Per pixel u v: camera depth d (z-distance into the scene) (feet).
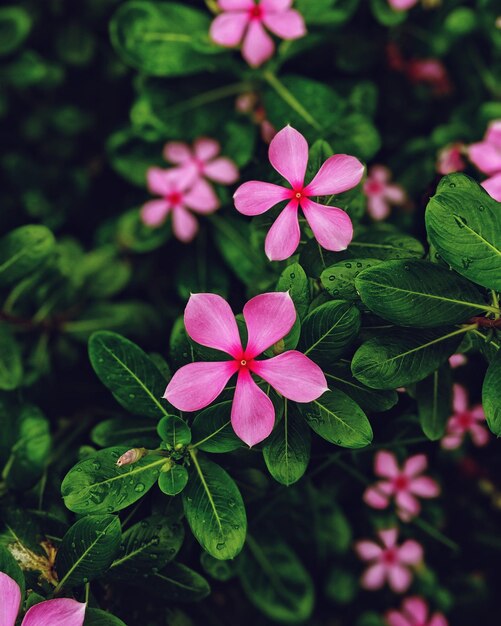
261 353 0.97
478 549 1.58
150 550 1.04
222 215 1.46
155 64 1.41
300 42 1.45
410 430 1.16
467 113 1.53
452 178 0.95
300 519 1.37
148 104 1.45
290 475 0.98
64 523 1.09
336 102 1.38
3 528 1.10
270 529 1.35
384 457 1.36
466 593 1.62
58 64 1.69
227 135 1.45
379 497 1.38
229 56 1.42
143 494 0.99
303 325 0.98
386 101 1.60
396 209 1.48
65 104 1.73
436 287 0.96
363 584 1.53
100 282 1.54
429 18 1.54
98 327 1.52
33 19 1.68
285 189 0.98
